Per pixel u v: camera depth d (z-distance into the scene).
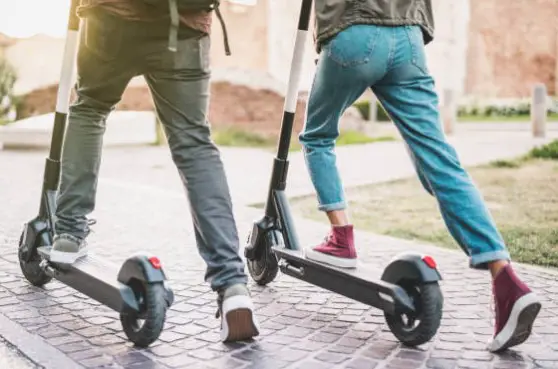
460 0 21.33
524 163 8.34
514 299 2.41
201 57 2.62
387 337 2.72
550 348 2.58
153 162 9.75
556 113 18.72
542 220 5.24
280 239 3.35
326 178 2.88
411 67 2.64
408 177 7.71
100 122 2.90
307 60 14.62
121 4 2.48
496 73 21.67
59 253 2.90
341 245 2.85
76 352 2.54
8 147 11.63
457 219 2.53
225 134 13.53
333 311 3.07
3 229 4.75
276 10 20.48
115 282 2.63
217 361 2.46
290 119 3.33
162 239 4.62
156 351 2.56
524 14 21.53
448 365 2.41
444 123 13.22
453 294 3.36
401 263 2.54
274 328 2.83
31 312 3.01
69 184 2.90
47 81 17.03
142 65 2.59
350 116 14.36
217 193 2.63
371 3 2.57
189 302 3.20
